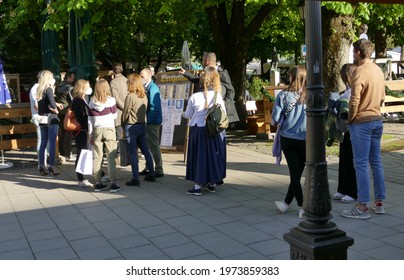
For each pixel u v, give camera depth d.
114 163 7.80
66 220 6.41
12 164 10.70
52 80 9.41
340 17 11.16
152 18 17.92
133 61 24.48
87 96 8.82
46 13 11.62
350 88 6.27
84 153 7.93
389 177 8.09
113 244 5.38
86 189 8.09
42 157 9.44
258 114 14.55
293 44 28.70
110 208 6.88
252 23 15.69
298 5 12.70
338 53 11.23
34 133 11.88
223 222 6.00
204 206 6.76
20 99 14.91
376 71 5.80
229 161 10.03
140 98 8.05
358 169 5.88
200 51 24.20
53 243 5.52
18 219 6.56
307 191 3.63
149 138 8.62
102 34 16.42
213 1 13.30
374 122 5.82
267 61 32.12
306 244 3.53
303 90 6.00
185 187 7.94
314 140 3.57
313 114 3.56
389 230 5.47
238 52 15.89
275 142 6.24
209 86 7.29
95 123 7.69
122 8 16.41
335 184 7.64
